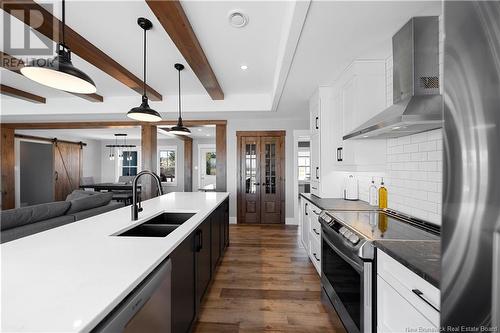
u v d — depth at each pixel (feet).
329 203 8.73
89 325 2.07
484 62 1.66
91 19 6.55
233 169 17.15
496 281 1.64
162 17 5.77
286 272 9.43
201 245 6.61
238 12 6.18
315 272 9.43
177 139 29.94
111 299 2.44
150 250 3.93
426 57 5.50
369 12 5.29
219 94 12.34
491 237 1.65
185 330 5.23
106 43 7.86
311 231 9.93
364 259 4.38
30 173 24.91
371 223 5.68
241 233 14.83
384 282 4.10
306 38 6.32
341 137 8.73
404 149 6.73
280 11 6.18
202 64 8.39
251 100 13.69
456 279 1.76
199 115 15.24
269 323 6.44
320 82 9.55
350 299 5.06
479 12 1.68
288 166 17.04
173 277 4.44
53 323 2.05
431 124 4.85
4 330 1.95
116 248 4.02
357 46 6.75
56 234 4.84
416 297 3.31
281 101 12.21
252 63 9.42
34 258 3.55
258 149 17.08
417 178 6.20
